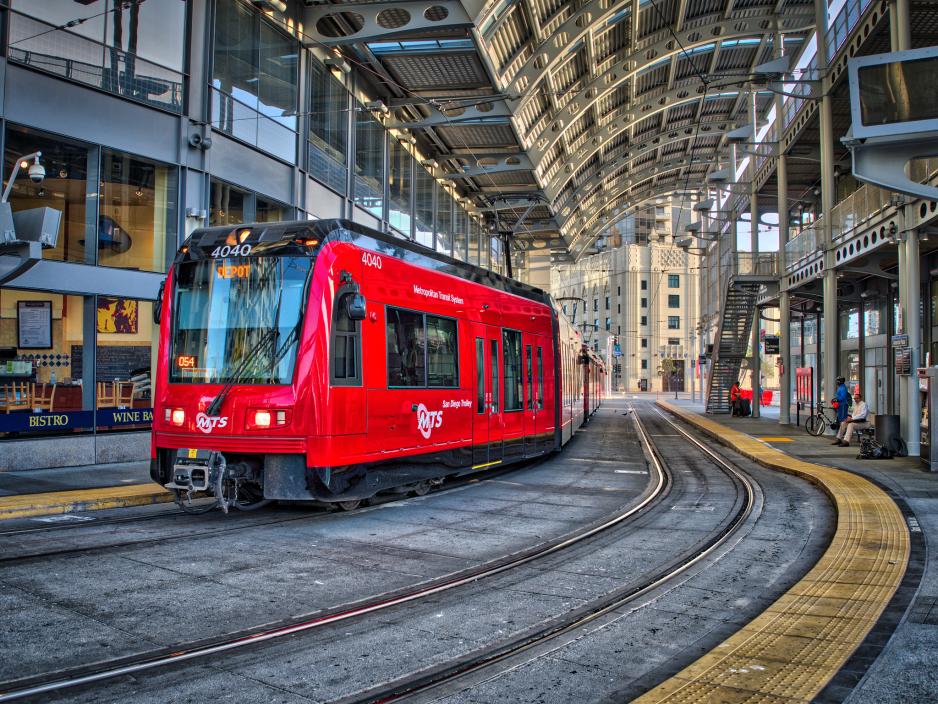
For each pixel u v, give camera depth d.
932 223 14.48
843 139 12.03
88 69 13.16
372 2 17.53
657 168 46.72
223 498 8.27
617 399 65.44
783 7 25.95
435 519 9.38
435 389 10.65
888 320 22.47
